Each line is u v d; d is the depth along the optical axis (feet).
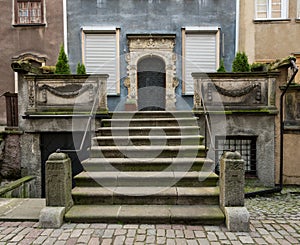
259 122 20.04
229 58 31.42
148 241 10.50
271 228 11.85
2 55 32.55
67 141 20.70
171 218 12.15
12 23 32.40
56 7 31.83
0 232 11.33
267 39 31.35
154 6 31.24
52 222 11.75
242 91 19.72
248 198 17.81
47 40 32.09
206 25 31.27
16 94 20.86
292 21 31.24
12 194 17.60
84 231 11.39
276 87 20.06
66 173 12.58
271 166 20.17
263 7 31.83
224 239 10.69
